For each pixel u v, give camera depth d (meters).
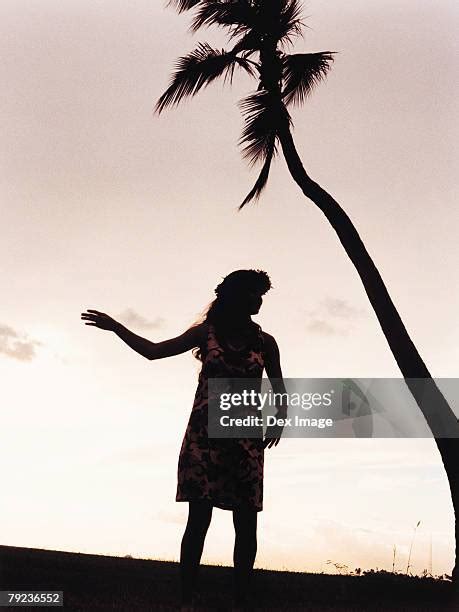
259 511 3.68
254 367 3.68
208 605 4.32
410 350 7.66
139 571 7.43
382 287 8.00
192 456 3.59
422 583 7.07
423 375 7.45
